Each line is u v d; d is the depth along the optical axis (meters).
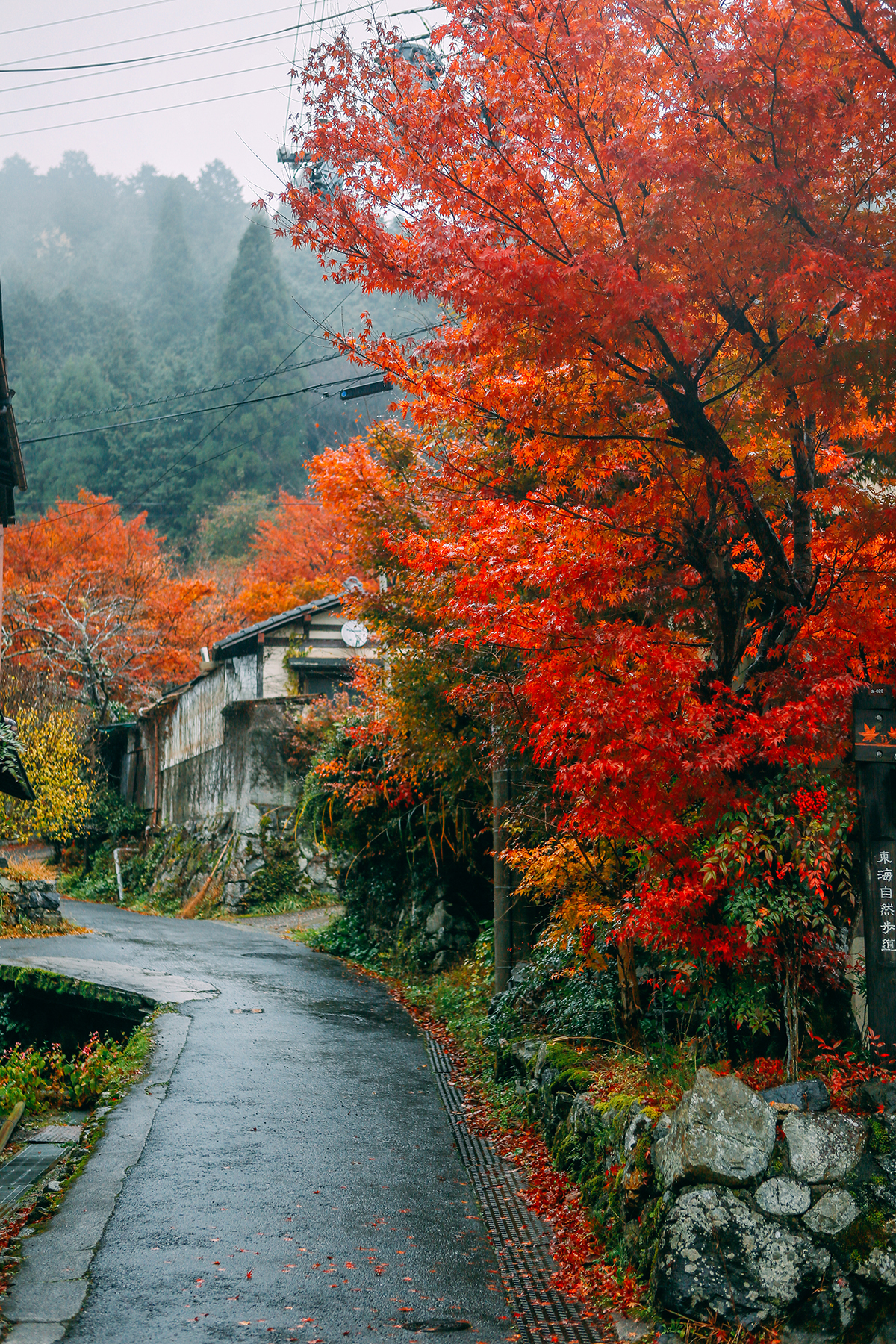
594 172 6.53
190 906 24.97
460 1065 11.00
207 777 27.94
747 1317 5.25
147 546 40.69
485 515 7.56
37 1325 5.04
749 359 6.75
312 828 20.81
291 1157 7.71
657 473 7.27
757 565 7.79
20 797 14.37
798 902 6.38
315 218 6.64
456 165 6.62
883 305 5.59
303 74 6.61
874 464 8.20
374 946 17.78
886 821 6.20
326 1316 5.34
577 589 6.78
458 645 11.55
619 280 5.74
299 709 24.98
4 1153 8.87
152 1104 8.76
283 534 40.78
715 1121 5.59
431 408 7.24
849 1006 7.49
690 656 6.98
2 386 14.30
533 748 10.84
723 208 5.93
